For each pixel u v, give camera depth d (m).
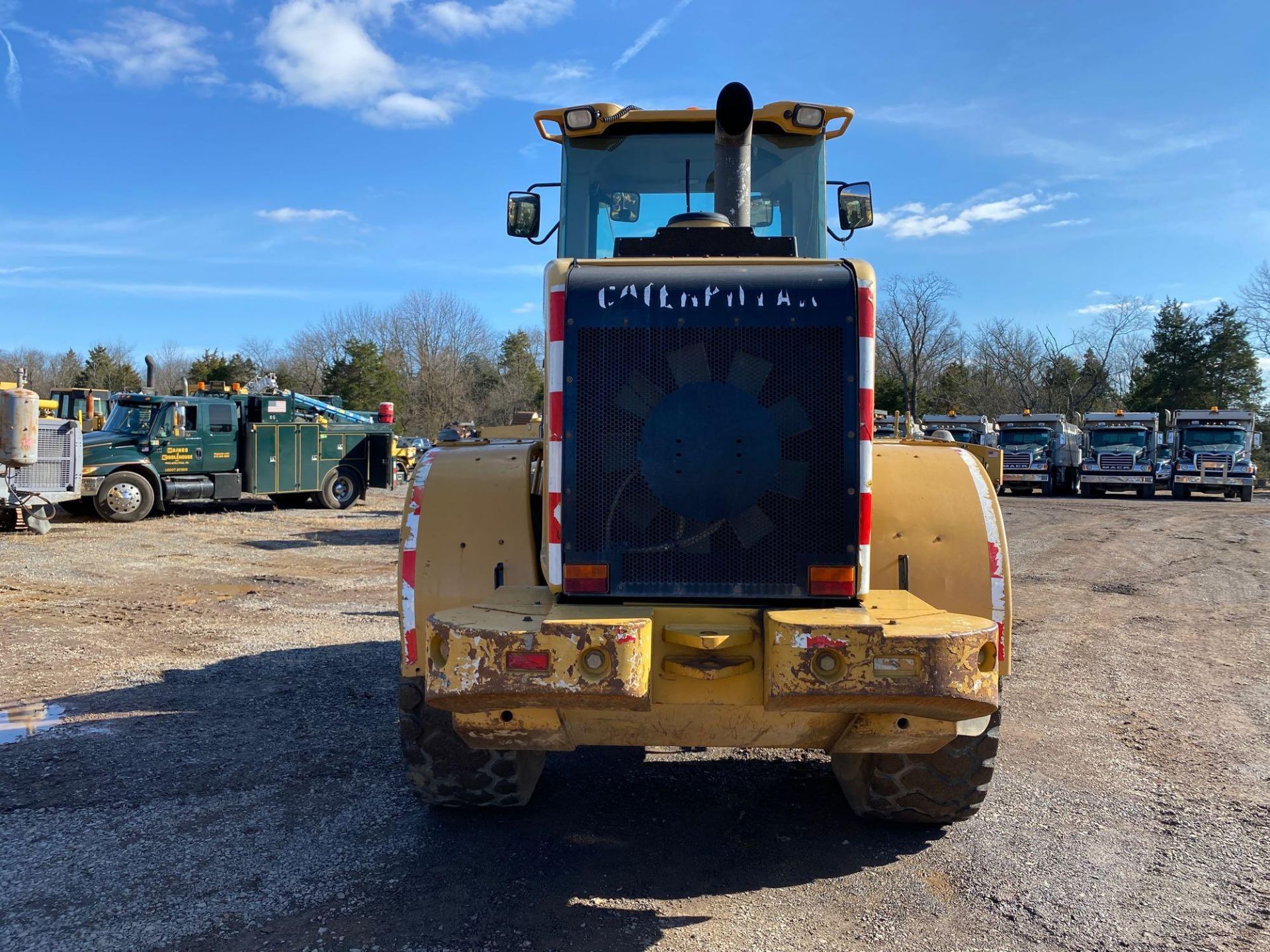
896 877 3.35
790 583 2.94
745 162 3.71
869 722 2.90
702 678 2.81
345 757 4.55
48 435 14.11
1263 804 4.11
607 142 4.89
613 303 3.00
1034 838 3.71
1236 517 22.27
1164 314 56.66
